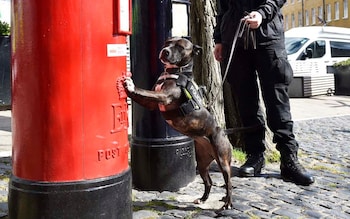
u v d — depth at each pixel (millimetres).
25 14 2783
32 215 2836
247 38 4641
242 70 4961
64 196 2805
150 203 4180
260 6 4508
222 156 3816
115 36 2939
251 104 5094
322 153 6297
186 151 4715
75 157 2820
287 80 4793
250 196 4359
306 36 16984
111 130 2949
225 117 6164
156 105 3514
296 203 4168
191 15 5863
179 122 3574
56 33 2740
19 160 2916
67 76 2773
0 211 3904
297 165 4844
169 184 4582
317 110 11953
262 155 5230
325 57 16672
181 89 3436
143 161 4594
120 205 3023
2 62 11641
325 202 4207
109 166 2951
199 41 5875
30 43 2779
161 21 4492
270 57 4703
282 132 4828
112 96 2945
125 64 3076
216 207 4078
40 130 2801
